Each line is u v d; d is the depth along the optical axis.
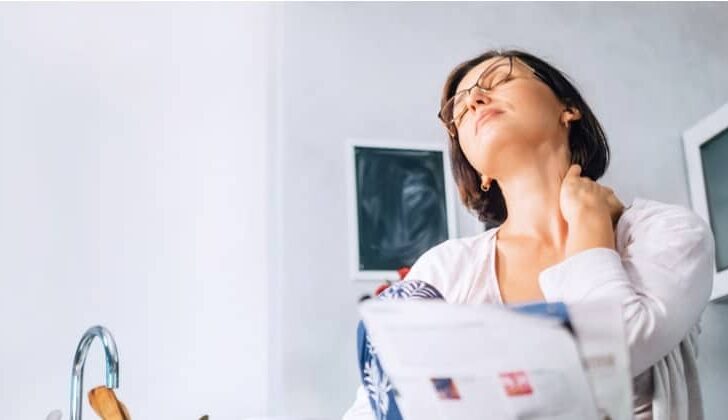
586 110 0.77
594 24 1.67
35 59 1.57
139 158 1.54
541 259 0.69
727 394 1.39
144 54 1.62
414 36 1.61
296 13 1.57
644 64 1.65
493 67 0.76
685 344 0.66
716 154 1.48
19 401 1.37
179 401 1.40
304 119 1.50
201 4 1.68
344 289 1.40
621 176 1.54
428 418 0.49
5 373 1.38
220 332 1.46
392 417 0.60
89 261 1.46
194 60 1.63
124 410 1.06
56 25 1.60
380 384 0.62
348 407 1.33
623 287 0.56
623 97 1.61
